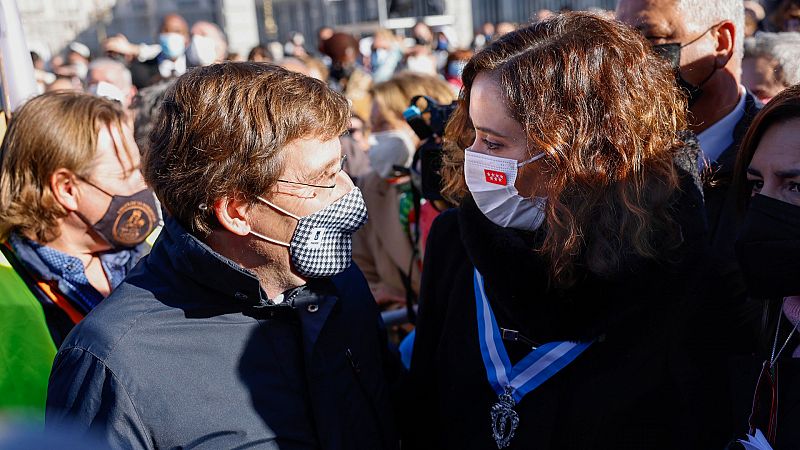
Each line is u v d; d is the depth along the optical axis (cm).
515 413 161
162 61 775
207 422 147
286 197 150
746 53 289
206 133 143
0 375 185
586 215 147
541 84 146
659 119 150
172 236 154
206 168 144
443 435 179
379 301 349
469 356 174
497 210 160
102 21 2916
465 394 174
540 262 157
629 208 144
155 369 145
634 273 148
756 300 155
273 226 154
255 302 155
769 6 442
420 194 307
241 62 155
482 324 170
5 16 261
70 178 202
